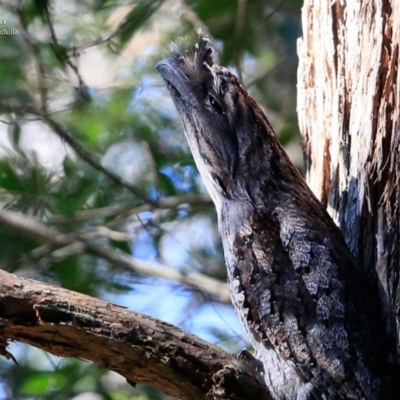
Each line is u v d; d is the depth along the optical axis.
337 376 7.54
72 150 15.19
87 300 7.22
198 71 9.86
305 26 10.30
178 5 15.64
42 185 15.05
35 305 7.11
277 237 8.43
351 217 8.69
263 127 9.28
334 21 9.68
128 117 15.62
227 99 9.34
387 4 8.66
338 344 7.63
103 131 15.66
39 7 13.16
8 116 15.13
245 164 9.12
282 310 7.95
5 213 14.88
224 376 7.17
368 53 8.86
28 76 15.05
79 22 14.55
